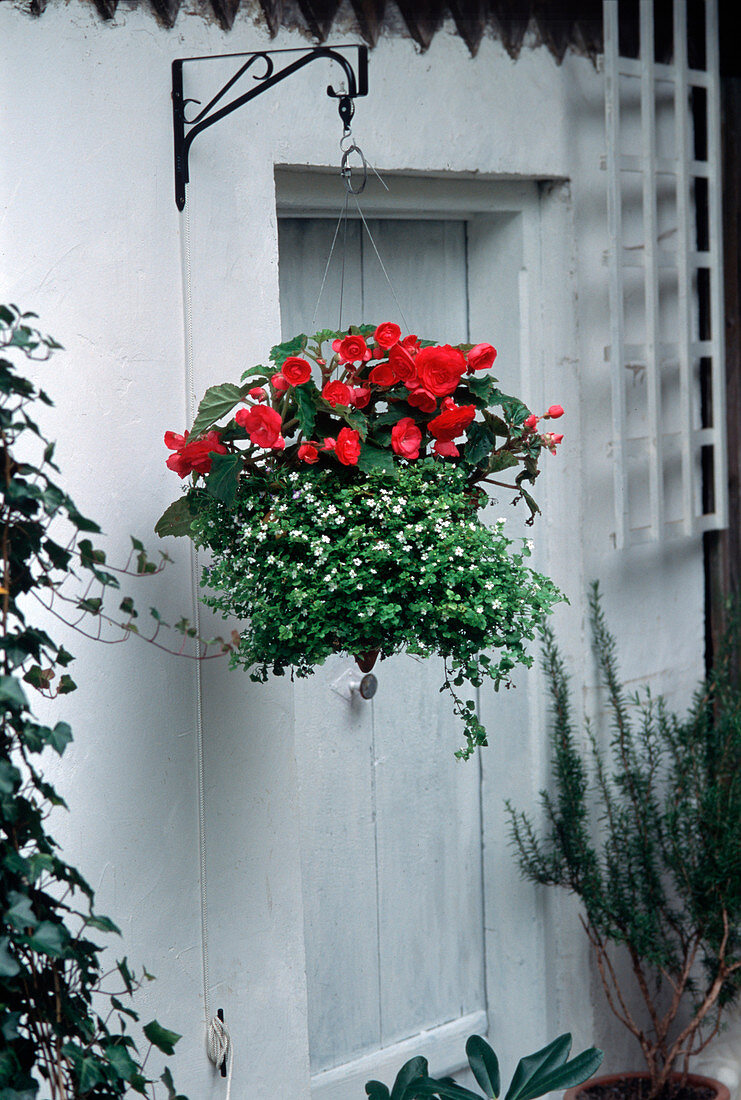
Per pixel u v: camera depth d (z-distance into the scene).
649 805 3.92
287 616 2.37
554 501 3.77
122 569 2.73
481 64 3.41
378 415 2.48
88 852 2.71
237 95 2.88
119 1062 2.09
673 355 4.02
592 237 3.78
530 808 3.88
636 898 4.00
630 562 4.01
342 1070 3.63
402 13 3.21
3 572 2.06
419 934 3.84
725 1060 4.11
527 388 3.76
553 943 3.94
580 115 3.71
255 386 2.46
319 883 3.56
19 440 2.55
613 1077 3.88
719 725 4.07
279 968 3.10
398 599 2.36
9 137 2.50
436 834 3.86
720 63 4.20
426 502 2.37
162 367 2.78
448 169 3.35
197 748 2.88
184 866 2.88
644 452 4.01
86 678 2.68
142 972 2.78
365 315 3.52
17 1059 1.97
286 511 2.37
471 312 3.82
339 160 3.09
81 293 2.63
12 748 2.09
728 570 4.35
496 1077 2.77
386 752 3.70
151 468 2.77
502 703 3.89
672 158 4.02
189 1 2.77
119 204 2.68
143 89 2.70
